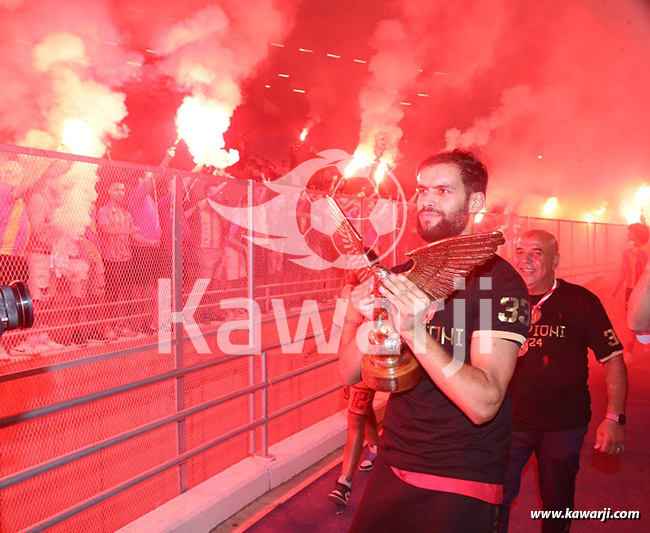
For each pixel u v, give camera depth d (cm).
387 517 206
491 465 201
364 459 501
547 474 314
